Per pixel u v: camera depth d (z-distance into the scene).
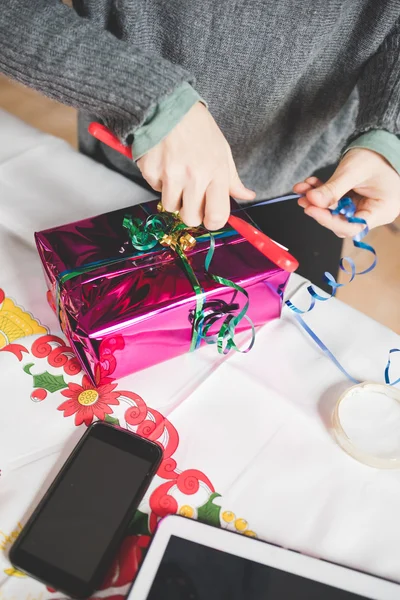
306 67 0.73
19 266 0.65
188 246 0.56
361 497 0.49
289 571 0.43
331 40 0.70
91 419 0.53
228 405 0.55
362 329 0.62
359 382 0.57
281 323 0.62
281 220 0.90
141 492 0.46
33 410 0.53
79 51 0.51
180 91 0.49
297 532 0.47
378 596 0.43
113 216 0.60
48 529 0.43
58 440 0.51
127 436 0.49
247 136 0.80
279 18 0.65
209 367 0.58
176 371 0.57
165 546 0.44
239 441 0.52
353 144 0.60
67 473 0.47
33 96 1.77
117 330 0.50
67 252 0.55
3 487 0.48
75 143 1.66
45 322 0.60
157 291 0.52
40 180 0.73
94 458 0.47
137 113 0.48
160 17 0.67
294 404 0.55
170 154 0.49
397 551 0.46
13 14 0.52
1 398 0.54
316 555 0.46
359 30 0.69
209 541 0.44
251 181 0.90
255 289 0.56
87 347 0.50
